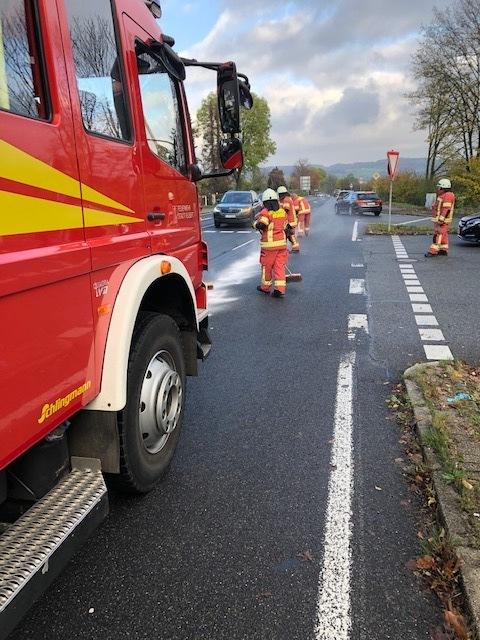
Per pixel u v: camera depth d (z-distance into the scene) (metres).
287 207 13.66
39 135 2.02
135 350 2.96
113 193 2.68
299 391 5.08
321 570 2.67
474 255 14.91
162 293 3.74
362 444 4.00
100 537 2.95
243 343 6.72
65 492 2.40
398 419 4.42
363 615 2.38
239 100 3.81
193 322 3.86
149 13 3.40
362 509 3.18
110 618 2.38
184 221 3.91
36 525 2.17
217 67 3.81
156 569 2.70
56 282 2.12
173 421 3.37
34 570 1.92
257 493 3.37
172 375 3.32
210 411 4.64
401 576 2.62
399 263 13.53
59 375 2.18
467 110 33.22
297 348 6.46
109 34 2.73
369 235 21.56
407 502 3.24
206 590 2.55
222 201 26.75
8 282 1.80
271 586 2.57
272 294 9.85
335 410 4.62
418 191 45.91
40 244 2.03
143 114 3.14
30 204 1.96
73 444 2.68
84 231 2.38
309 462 3.75
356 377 5.43
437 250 14.56
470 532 2.77
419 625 2.32
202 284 4.46
